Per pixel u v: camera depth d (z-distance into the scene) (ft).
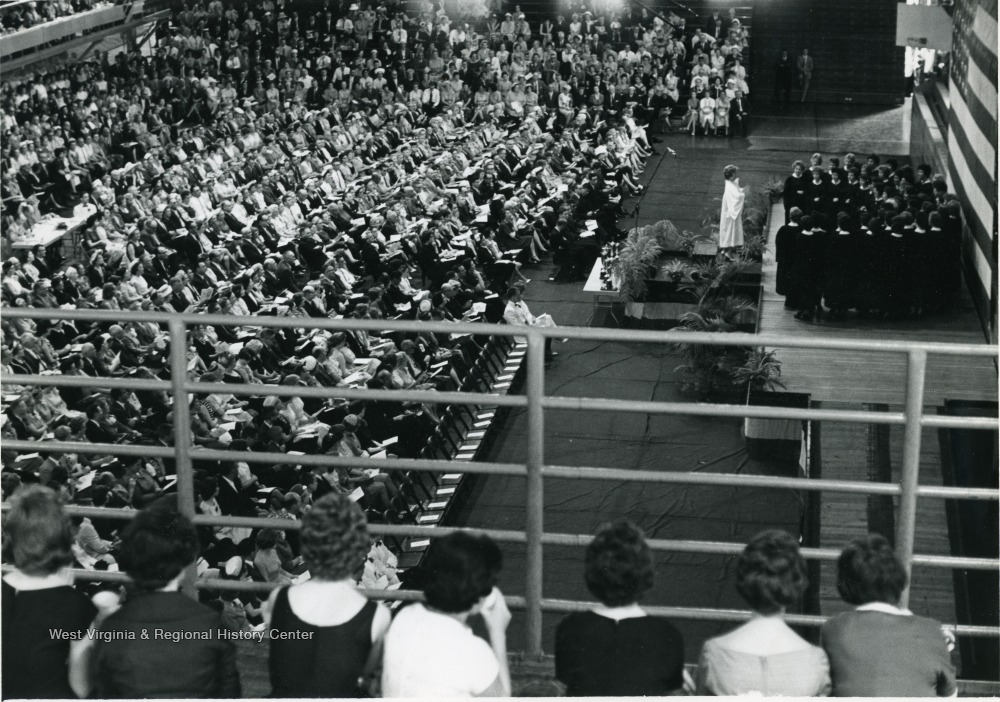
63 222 108.99
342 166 124.57
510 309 83.61
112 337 74.79
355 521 14.75
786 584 14.08
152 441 58.49
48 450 17.52
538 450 16.69
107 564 45.11
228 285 86.02
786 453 66.08
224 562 44.68
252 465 54.49
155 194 113.09
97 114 143.33
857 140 143.54
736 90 147.33
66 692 15.20
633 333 16.25
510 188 120.26
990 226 68.08
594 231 103.40
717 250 93.91
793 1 159.94
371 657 14.84
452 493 60.95
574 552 55.01
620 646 14.21
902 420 16.19
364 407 62.75
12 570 17.69
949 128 100.22
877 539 14.99
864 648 14.46
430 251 96.73
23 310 17.20
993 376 61.16
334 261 91.35
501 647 15.33
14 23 148.46
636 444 69.67
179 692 14.53
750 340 16.07
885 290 69.97
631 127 140.56
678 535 57.82
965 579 35.53
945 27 101.60
